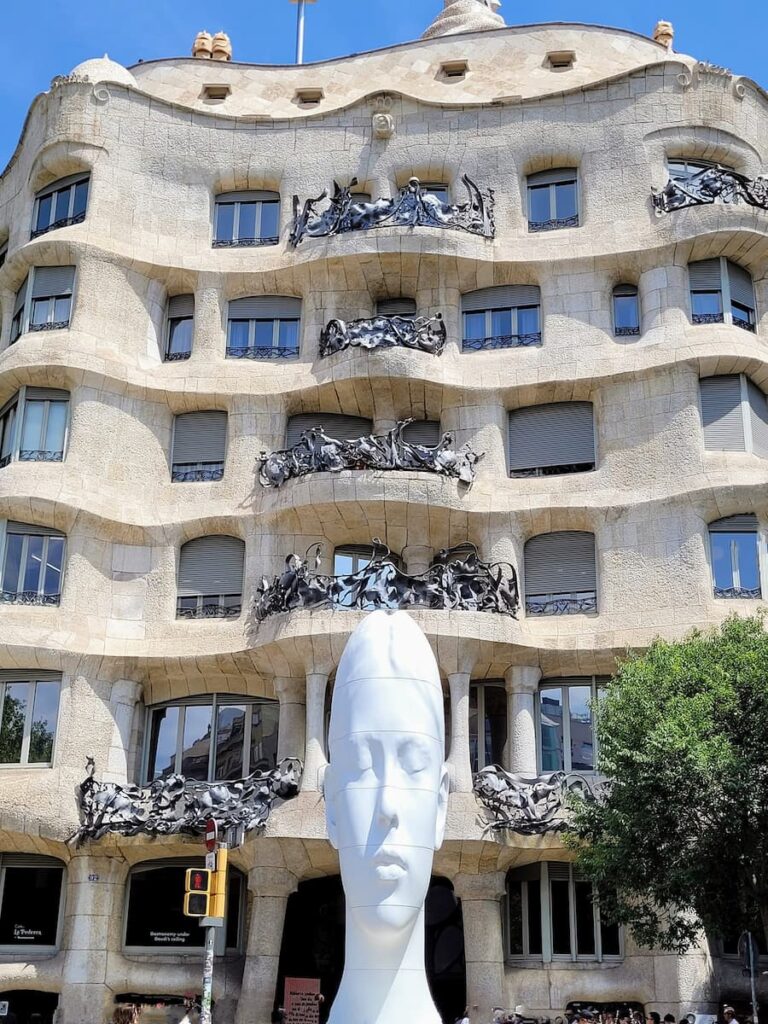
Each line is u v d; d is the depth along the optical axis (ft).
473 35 134.21
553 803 97.86
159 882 106.83
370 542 113.39
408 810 58.13
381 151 124.67
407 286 120.26
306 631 100.63
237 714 110.01
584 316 115.65
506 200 121.49
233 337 120.88
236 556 112.57
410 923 57.16
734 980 98.63
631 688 84.53
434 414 116.78
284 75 134.41
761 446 110.42
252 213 125.49
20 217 126.93
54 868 106.01
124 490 113.39
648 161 119.55
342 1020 56.54
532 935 102.47
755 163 122.52
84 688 106.63
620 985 97.91
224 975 102.53
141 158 123.85
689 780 80.79
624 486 109.29
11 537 109.81
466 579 103.30
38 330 117.80
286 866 98.84
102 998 100.68
